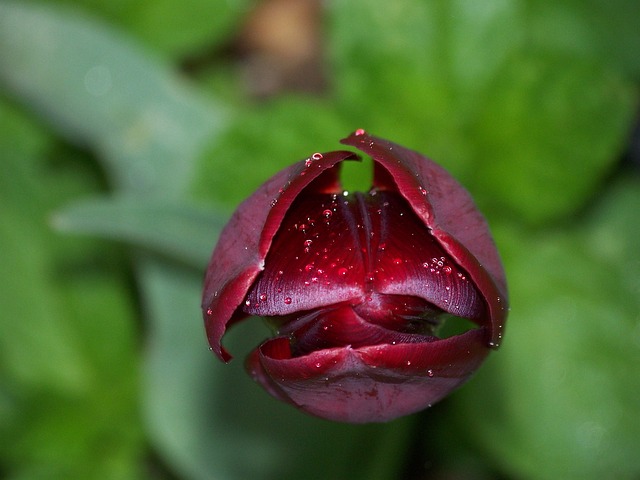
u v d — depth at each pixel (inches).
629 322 16.0
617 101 15.5
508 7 15.9
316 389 11.0
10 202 17.3
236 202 15.6
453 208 11.2
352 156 10.9
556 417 15.9
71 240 17.3
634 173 17.3
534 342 16.0
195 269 15.1
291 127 15.7
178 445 15.8
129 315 17.4
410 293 10.9
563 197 15.9
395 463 16.0
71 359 17.2
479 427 16.1
